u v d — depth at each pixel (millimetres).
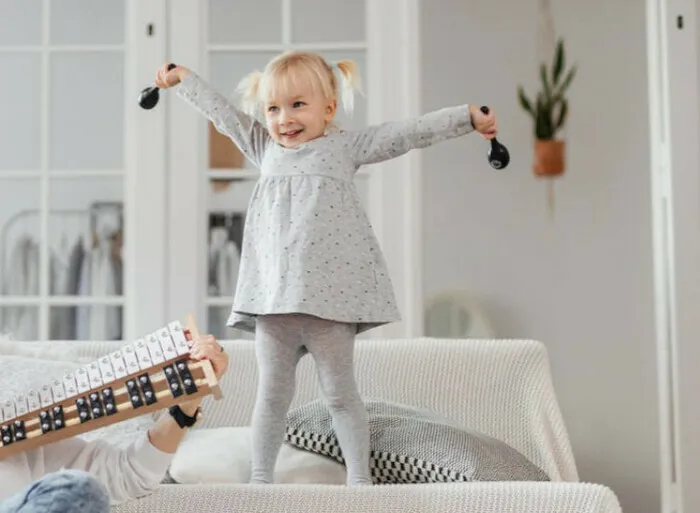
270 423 1969
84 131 3518
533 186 4359
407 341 2684
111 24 3539
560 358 4312
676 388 3066
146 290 3441
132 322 3432
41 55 3529
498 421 2561
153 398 1493
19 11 3543
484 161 4375
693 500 3021
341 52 3514
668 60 3166
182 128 3475
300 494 1510
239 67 3533
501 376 2600
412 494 1513
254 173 3475
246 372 2660
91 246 3496
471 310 4250
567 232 4336
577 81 4348
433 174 4395
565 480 2486
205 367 1490
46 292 3473
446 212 4383
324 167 1991
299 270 1901
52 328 3477
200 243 3461
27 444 1543
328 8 3527
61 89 3529
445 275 4375
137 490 1617
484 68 4387
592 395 4281
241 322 2066
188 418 1643
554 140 4254
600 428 4270
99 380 1542
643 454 4242
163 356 1521
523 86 4371
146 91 2166
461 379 2604
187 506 1507
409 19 3471
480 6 4398
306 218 1942
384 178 3430
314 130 2023
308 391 2613
